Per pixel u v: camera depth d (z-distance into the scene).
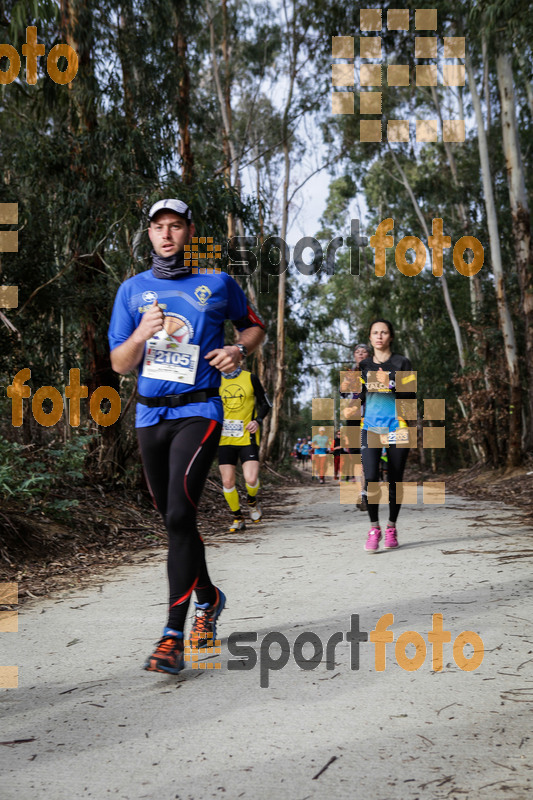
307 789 1.92
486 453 16.53
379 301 27.20
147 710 2.53
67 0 9.23
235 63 21.80
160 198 9.07
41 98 8.93
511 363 15.16
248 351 3.37
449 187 23.52
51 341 8.36
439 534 6.68
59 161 8.91
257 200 10.57
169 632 2.87
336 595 4.24
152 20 11.59
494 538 6.24
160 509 3.30
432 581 4.51
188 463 3.00
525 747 2.12
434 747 2.15
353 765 2.05
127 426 8.85
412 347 31.02
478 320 17.47
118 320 3.20
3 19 7.54
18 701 2.66
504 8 9.63
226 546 6.56
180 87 12.33
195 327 3.11
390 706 2.49
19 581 4.91
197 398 3.08
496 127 20.38
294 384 26.62
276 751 2.16
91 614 3.99
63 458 7.46
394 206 26.64
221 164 17.25
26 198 8.59
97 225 8.88
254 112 23.62
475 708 2.44
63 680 2.89
